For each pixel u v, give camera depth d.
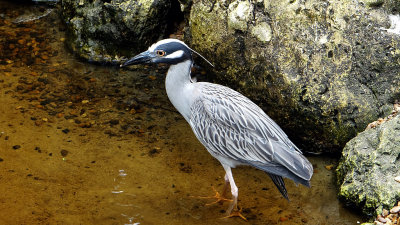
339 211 6.17
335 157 7.10
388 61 6.78
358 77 6.86
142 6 8.76
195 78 8.58
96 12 8.91
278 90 6.97
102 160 6.80
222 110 6.15
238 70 7.52
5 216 5.74
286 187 6.59
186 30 8.46
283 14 7.18
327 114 6.73
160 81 8.59
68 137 7.17
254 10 7.37
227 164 6.28
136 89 8.37
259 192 6.48
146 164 6.80
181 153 7.07
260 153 5.91
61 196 6.14
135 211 6.01
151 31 9.01
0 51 8.99
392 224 5.54
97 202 6.11
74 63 8.95
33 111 7.61
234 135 6.05
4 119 7.38
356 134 6.74
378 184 5.85
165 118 7.74
